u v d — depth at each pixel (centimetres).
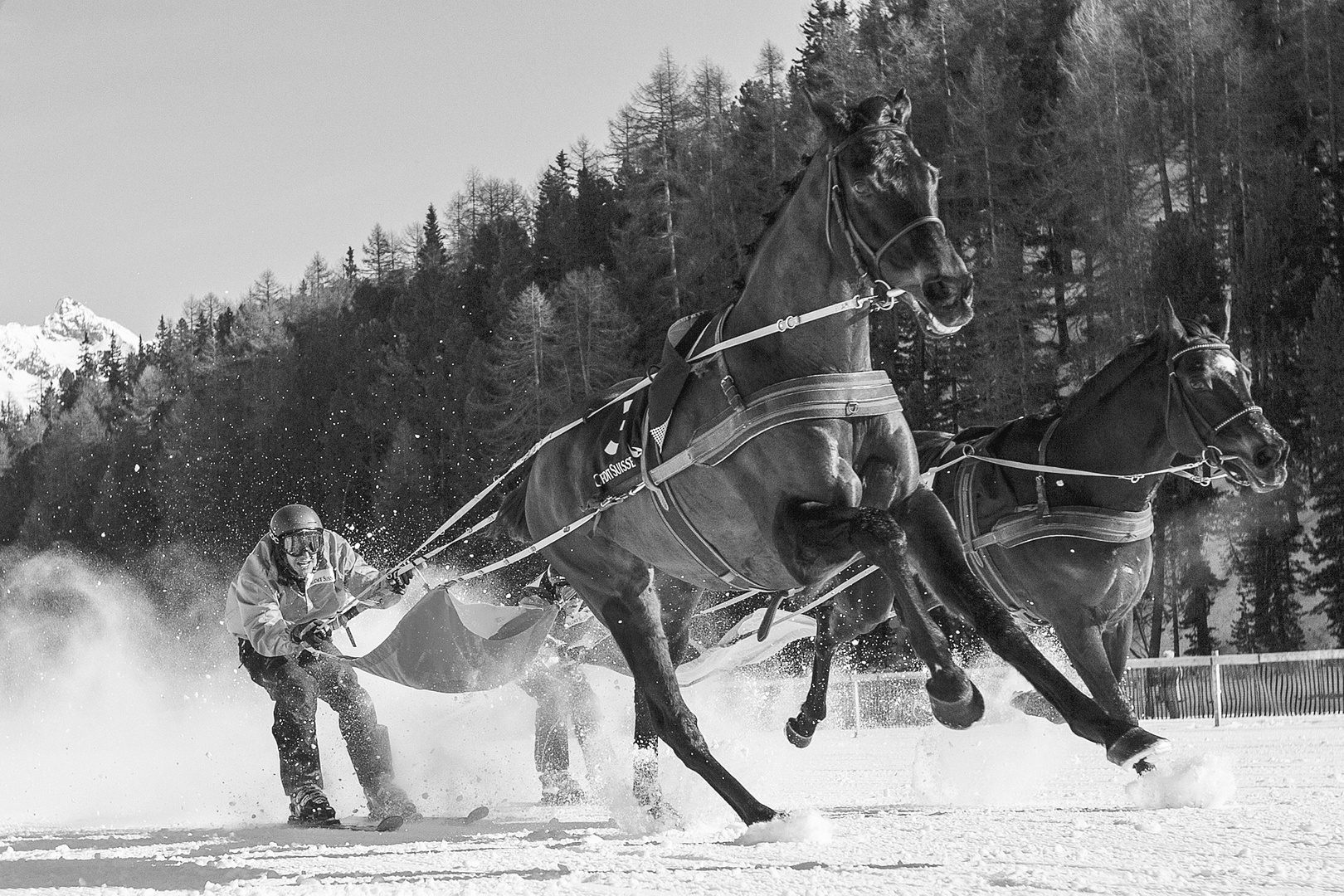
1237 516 2861
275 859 510
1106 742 432
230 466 6091
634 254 4925
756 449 491
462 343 5588
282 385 6738
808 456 477
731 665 839
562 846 521
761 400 490
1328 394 2945
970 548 706
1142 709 1694
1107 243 3600
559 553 631
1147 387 662
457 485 4322
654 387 550
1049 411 712
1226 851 400
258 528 5878
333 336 7406
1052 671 444
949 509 720
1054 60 4506
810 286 493
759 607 833
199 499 5916
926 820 546
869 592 749
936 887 348
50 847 624
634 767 621
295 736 725
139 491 6331
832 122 489
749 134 4656
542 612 762
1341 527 2867
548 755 837
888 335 3600
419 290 7212
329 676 731
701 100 5362
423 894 377
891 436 491
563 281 5019
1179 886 338
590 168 7762
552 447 643
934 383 3575
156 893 411
